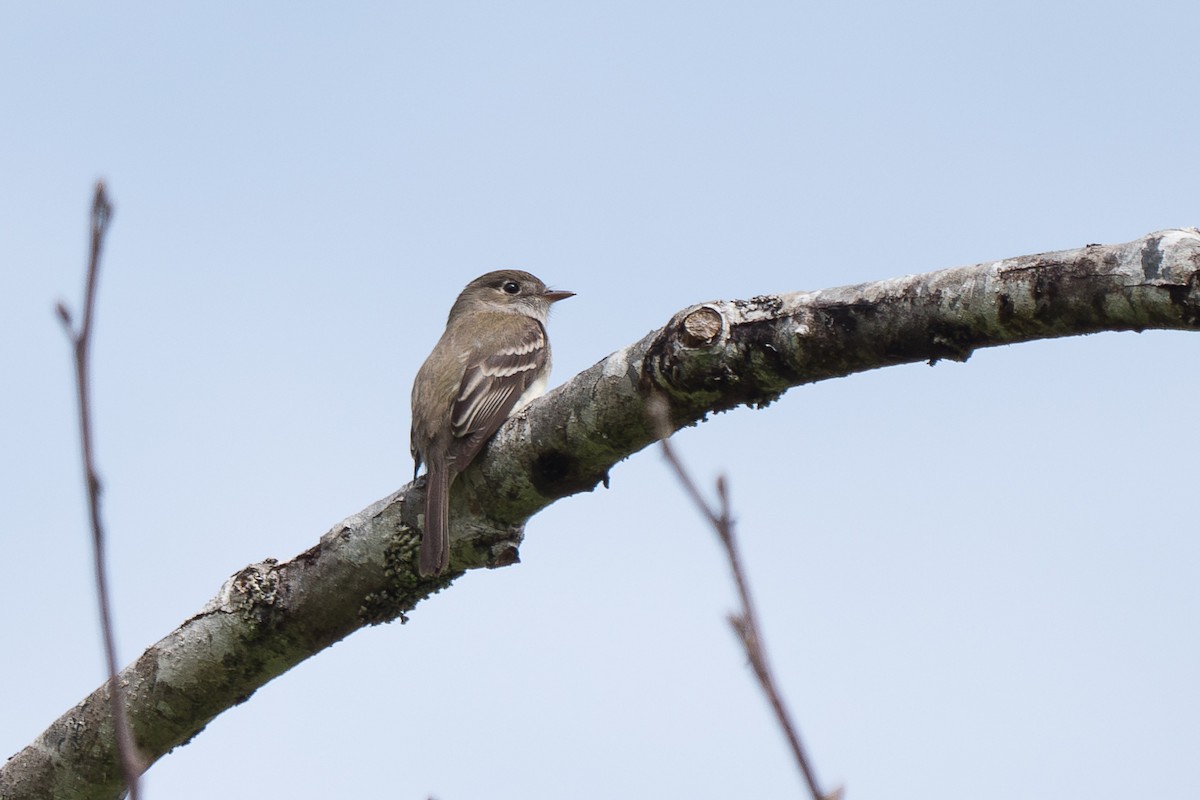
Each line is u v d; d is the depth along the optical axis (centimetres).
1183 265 744
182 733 1095
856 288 883
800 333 888
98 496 370
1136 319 774
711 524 364
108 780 1086
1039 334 823
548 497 1048
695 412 953
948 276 845
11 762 1094
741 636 352
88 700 1094
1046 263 804
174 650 1079
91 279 370
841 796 337
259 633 1070
